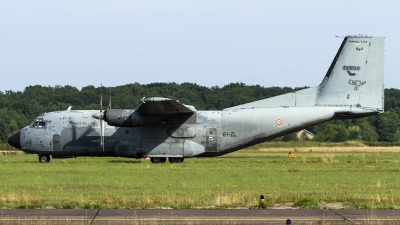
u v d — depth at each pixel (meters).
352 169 97.19
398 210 54.28
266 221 48.47
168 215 50.94
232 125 115.50
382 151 167.38
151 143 114.62
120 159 133.00
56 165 107.06
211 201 58.25
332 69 116.56
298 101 117.81
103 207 55.09
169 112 111.31
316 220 49.03
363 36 115.62
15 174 87.62
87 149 117.06
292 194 64.56
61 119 118.44
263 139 116.81
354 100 115.50
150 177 83.19
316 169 96.94
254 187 71.81
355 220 49.00
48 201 58.62
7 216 50.09
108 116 111.88
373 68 115.44
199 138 115.12
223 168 98.75
